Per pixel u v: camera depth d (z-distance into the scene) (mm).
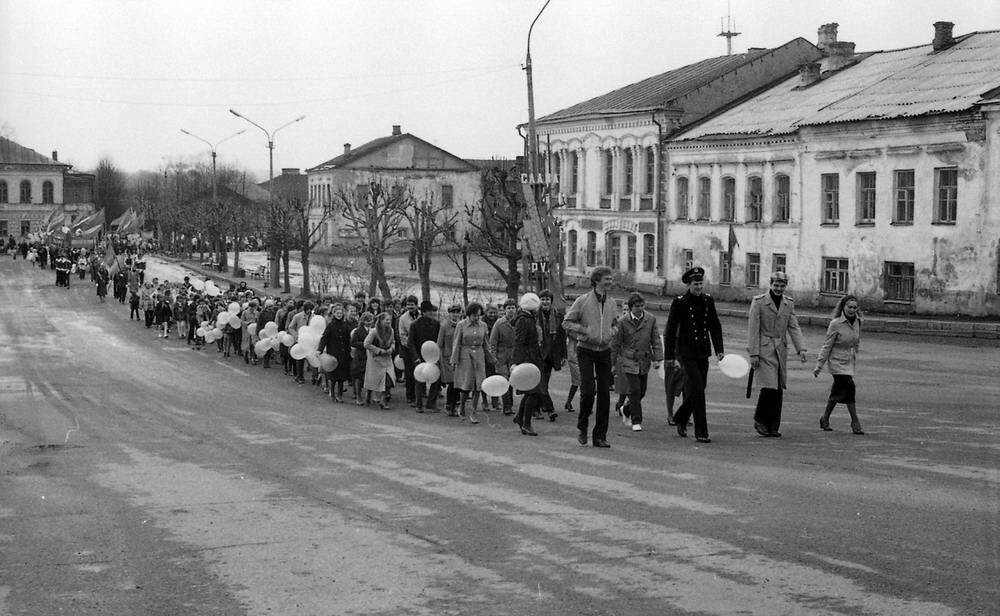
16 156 138875
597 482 11727
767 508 10219
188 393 24359
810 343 35500
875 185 45188
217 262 91438
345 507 10688
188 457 14289
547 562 8500
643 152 61125
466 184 109500
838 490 10992
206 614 7391
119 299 62719
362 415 19797
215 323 37250
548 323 18531
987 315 40344
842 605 7328
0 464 13734
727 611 7254
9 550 9109
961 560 8359
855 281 46188
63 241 96188
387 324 21047
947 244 41781
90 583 8141
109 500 11188
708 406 19859
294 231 68500
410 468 12984
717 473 12117
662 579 7988
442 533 9500
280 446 15305
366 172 106625
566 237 69062
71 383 26750
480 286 65875
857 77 53844
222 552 8969
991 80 43281
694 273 14805
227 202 118500
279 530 9719
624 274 63375
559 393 23266
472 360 18547
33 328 46500
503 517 10062
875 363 28688
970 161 40656
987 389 22703
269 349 30547
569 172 68812
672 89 62438
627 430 16250
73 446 15516
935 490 10945
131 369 30812
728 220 54344
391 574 8258
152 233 136875
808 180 48656
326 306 28859
